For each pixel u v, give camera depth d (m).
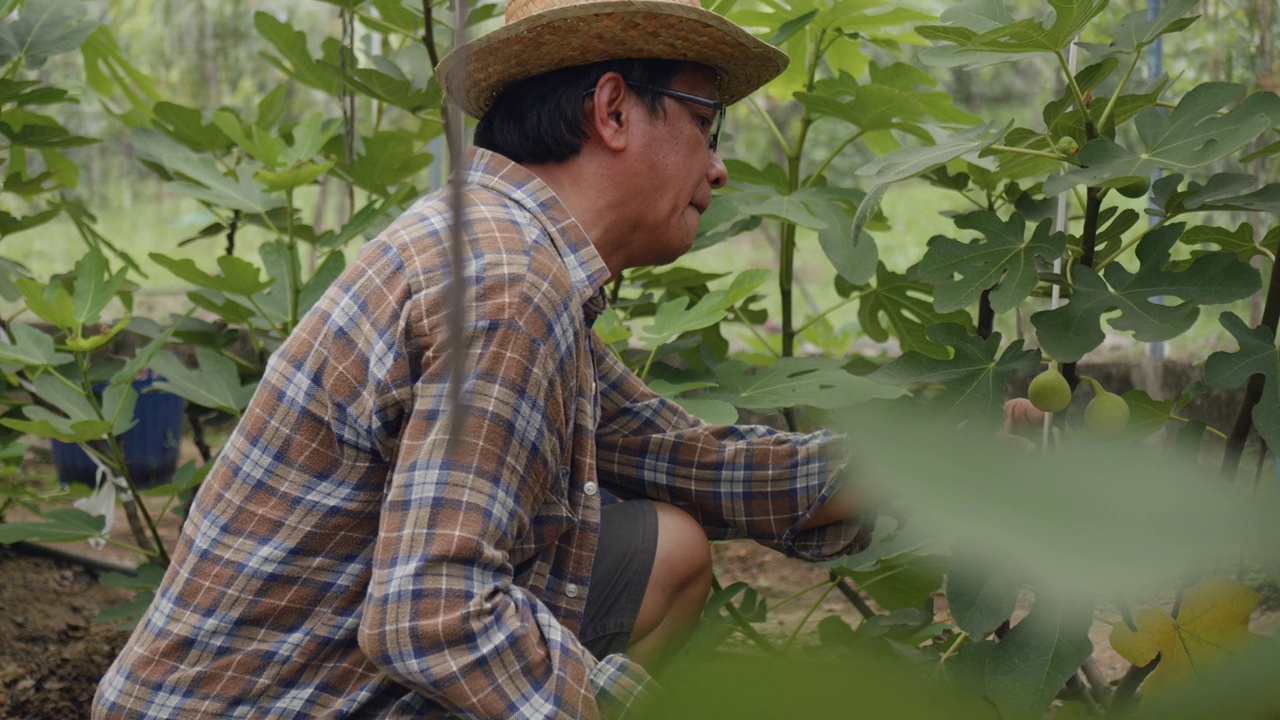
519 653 1.30
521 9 1.57
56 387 2.34
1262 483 0.26
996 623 1.16
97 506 2.56
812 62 2.36
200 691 1.44
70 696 2.48
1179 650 1.02
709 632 1.81
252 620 1.44
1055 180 1.33
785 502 1.78
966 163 2.24
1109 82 1.76
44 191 2.86
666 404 1.88
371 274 1.42
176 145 2.87
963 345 1.46
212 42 8.18
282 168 2.38
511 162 1.54
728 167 2.36
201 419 3.10
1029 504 0.22
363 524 1.44
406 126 6.04
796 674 0.22
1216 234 1.53
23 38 2.72
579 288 1.48
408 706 1.45
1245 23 3.25
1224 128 1.28
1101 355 3.88
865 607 2.18
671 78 1.56
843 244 2.11
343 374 1.40
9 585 2.88
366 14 2.55
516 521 1.37
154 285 7.13
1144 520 0.22
